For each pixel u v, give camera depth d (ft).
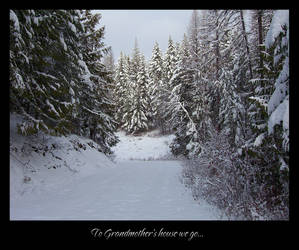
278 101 17.31
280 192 17.48
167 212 17.10
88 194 23.63
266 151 18.66
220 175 21.29
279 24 17.80
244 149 21.24
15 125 30.50
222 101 38.27
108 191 25.29
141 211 17.31
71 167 36.22
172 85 72.18
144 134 143.95
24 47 23.61
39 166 29.45
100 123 60.90
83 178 34.88
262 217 15.72
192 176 31.27
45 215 16.06
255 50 30.99
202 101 52.21
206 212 17.15
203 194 21.66
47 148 34.65
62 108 31.04
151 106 138.72
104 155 59.52
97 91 55.26
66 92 31.19
